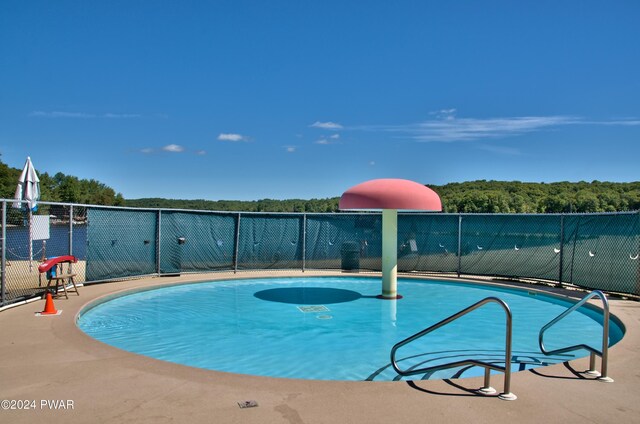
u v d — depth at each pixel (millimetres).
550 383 5062
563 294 11742
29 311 8836
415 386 4922
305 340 8227
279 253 15680
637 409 4406
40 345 6453
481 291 13328
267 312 10523
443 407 4402
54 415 4191
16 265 16312
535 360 7023
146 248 13898
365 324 9430
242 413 4238
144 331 8820
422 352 7523
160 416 4172
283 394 4684
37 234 10734
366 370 6645
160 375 5215
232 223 15227
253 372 6566
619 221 11375
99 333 8664
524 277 13930
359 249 15930
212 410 4301
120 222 13195
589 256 12203
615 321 8828
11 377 5168
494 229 14594
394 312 10570
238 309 10828
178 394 4676
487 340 8273
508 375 4660
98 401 4504
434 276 14938
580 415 4262
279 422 4066
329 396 4637
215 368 6734
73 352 6117
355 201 11602
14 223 14578
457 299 12156
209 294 12711
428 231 15539
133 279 13633
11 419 4105
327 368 6734
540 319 9992
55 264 10203
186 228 14555
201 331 8836
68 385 4926
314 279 15078
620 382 5121
